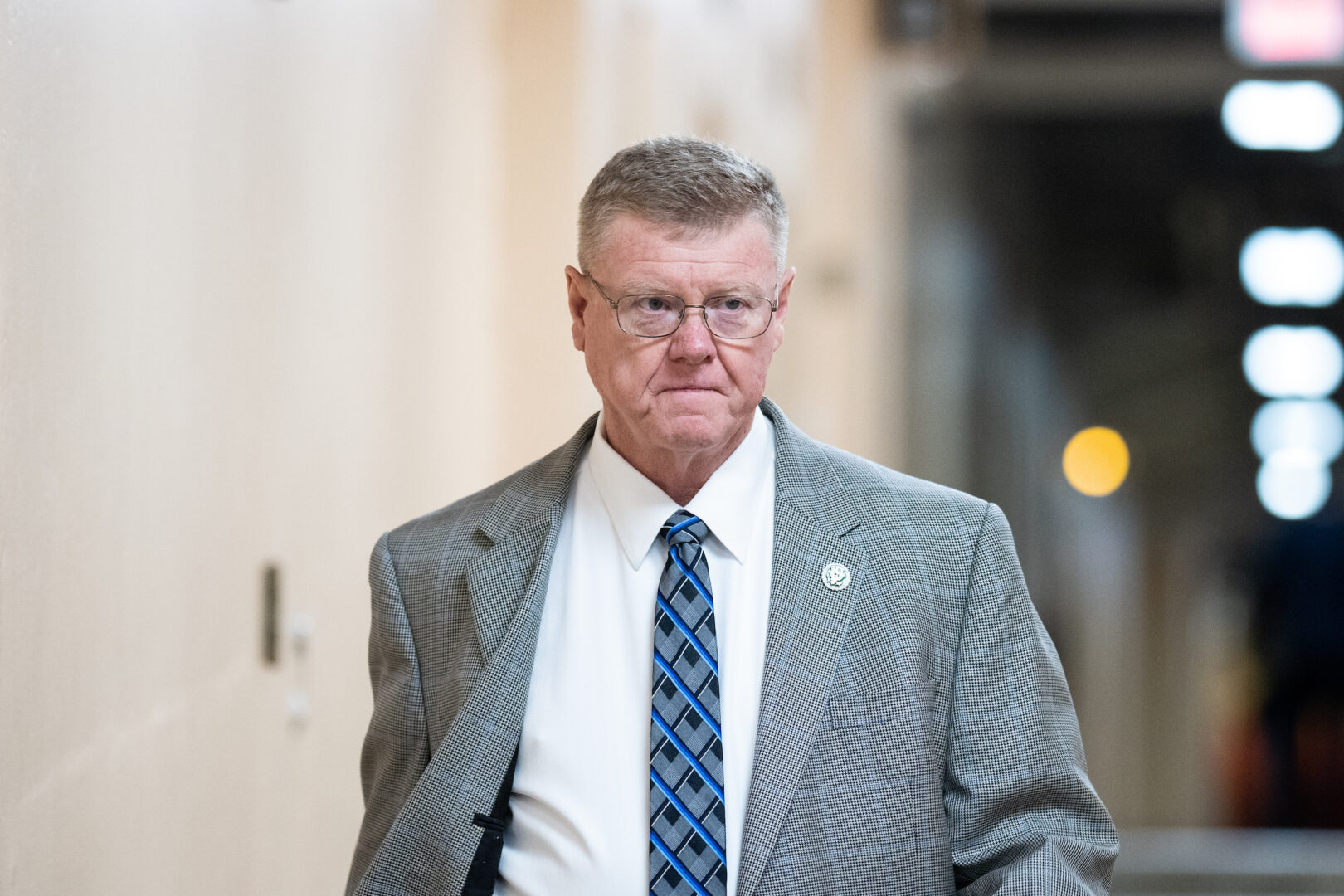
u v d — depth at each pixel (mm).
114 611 5066
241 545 6641
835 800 4461
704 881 4422
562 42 12836
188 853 5910
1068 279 27953
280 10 7215
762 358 4504
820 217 22578
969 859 4559
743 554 4750
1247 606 28750
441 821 4582
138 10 5293
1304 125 27562
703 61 16656
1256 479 28484
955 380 27031
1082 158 27297
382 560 5086
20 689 4270
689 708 4559
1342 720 27859
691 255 4379
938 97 25672
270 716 7129
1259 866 24844
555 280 12852
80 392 4754
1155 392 28438
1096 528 28312
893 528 4770
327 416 8070
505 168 12852
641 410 4484
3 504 4152
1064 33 25703
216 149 6223
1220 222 28078
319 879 8172
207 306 6117
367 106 8883
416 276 10188
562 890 4516
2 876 4133
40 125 4418
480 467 12266
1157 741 28203
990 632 4668
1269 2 26109
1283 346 28594
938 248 26578
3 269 4152
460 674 4770
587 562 4848
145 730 5402
